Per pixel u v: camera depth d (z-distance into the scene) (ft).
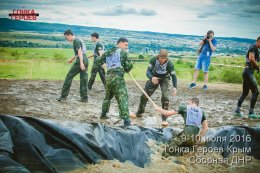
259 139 17.67
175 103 25.72
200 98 27.71
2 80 31.07
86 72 24.30
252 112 22.67
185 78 37.60
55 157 14.66
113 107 23.93
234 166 15.70
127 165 14.98
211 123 20.85
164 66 20.03
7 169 13.47
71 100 24.84
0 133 14.92
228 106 25.59
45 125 15.42
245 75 22.22
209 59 31.07
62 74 34.86
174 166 14.96
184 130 15.84
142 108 21.38
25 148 14.64
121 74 18.47
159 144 16.52
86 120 19.99
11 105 22.41
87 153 15.06
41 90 27.63
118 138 16.08
